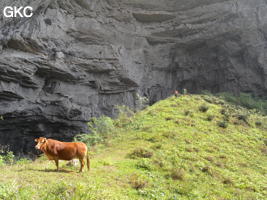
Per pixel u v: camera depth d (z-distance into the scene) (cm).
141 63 3825
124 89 3588
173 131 1697
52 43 2694
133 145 1445
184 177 1010
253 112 2716
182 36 3978
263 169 1337
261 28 3809
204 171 1145
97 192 670
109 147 1462
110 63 3266
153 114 2162
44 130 3028
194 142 1565
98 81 3291
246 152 1574
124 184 827
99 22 3200
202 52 4250
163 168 1071
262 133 2038
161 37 3906
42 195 590
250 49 3909
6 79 2456
